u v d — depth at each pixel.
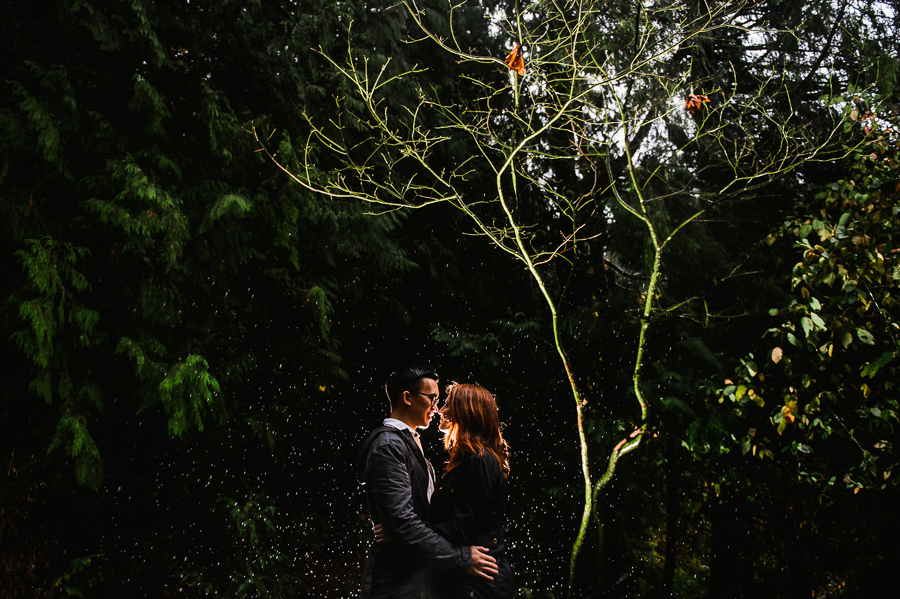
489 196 5.65
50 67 3.73
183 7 4.15
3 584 3.99
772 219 5.47
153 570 4.75
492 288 6.03
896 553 4.62
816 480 4.41
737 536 5.87
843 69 4.80
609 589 3.34
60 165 3.45
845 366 4.12
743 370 4.19
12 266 3.69
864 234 3.88
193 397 3.76
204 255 4.08
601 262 5.99
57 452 4.02
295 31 4.25
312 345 4.82
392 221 5.00
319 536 5.54
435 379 2.10
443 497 1.83
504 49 5.50
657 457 5.59
